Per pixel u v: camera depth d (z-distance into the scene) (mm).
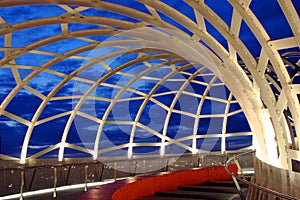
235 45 18875
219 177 26172
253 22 16453
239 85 22312
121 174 30828
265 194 14414
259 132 21688
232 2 16391
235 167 27766
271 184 14375
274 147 20469
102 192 13703
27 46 26734
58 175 27047
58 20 24047
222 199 20531
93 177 29266
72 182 27984
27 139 32812
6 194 23312
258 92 20766
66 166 27594
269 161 20312
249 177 25859
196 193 21547
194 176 24859
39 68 30156
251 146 41156
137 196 19219
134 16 22297
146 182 20719
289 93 17000
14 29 23422
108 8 21734
